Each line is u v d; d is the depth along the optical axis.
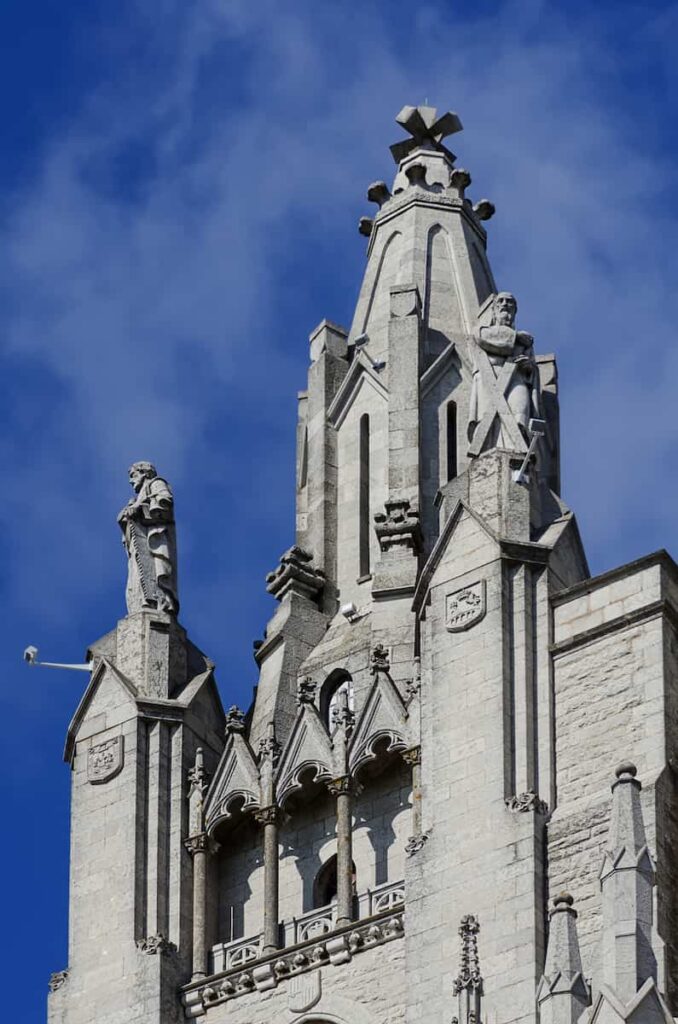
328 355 98.62
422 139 102.25
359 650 93.12
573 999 80.81
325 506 96.69
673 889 83.19
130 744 93.44
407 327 97.25
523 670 87.50
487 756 86.62
